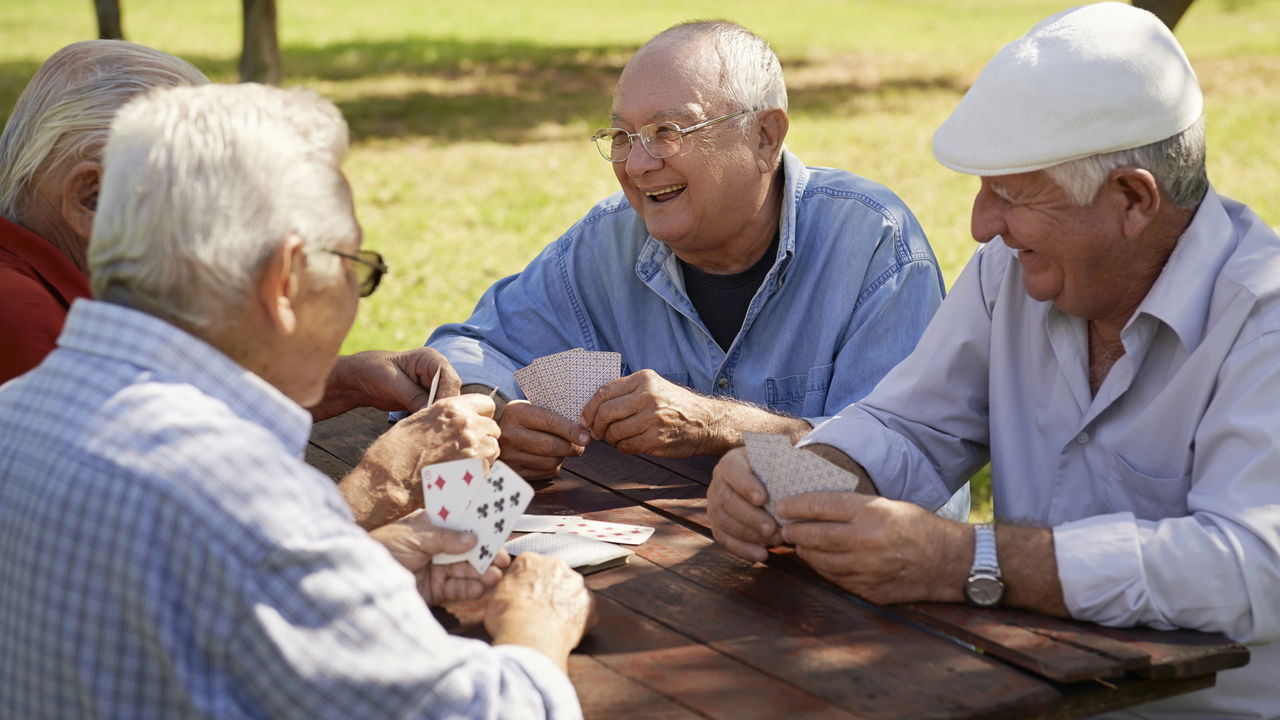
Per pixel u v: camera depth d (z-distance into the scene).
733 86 2.61
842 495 1.85
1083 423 2.10
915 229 2.80
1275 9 25.44
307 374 1.50
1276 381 1.83
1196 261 1.92
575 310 2.98
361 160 11.62
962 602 1.82
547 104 15.18
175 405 1.32
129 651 1.27
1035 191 1.85
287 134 1.41
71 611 1.28
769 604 1.84
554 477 2.45
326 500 1.35
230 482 1.28
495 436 2.13
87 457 1.29
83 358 1.36
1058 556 1.76
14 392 1.38
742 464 2.03
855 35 22.55
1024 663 1.64
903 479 2.20
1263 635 1.75
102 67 2.13
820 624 1.77
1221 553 1.73
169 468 1.27
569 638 1.65
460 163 11.61
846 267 2.77
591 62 18.78
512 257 8.38
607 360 2.47
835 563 1.83
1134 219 1.85
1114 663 1.61
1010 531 1.81
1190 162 1.86
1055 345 2.12
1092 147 1.79
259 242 1.37
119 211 1.36
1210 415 1.89
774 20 24.73
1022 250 1.94
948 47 20.92
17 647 1.32
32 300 2.05
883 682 1.59
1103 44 1.81
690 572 1.96
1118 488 2.07
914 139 12.76
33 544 1.29
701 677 1.61
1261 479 1.79
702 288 2.88
